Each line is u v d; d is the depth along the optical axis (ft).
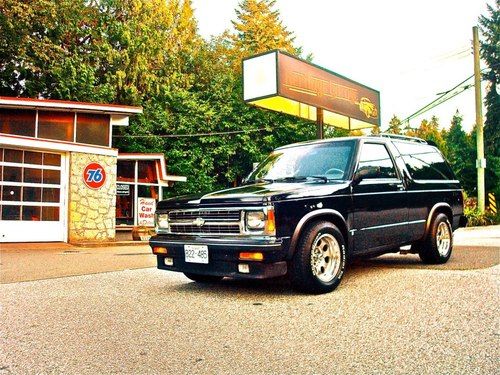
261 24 119.55
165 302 14.67
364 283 16.60
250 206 14.24
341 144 18.21
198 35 113.29
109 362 9.21
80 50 79.25
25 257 31.24
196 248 15.15
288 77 49.55
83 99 71.72
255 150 82.38
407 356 9.01
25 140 41.83
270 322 11.77
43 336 11.12
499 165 105.40
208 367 8.79
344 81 59.72
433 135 139.74
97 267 24.75
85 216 45.78
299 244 14.65
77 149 45.39
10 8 62.39
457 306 12.73
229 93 87.45
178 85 90.89
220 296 15.35
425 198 20.26
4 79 72.18
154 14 90.38
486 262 21.42
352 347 9.64
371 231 17.17
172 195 78.84
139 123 81.61
